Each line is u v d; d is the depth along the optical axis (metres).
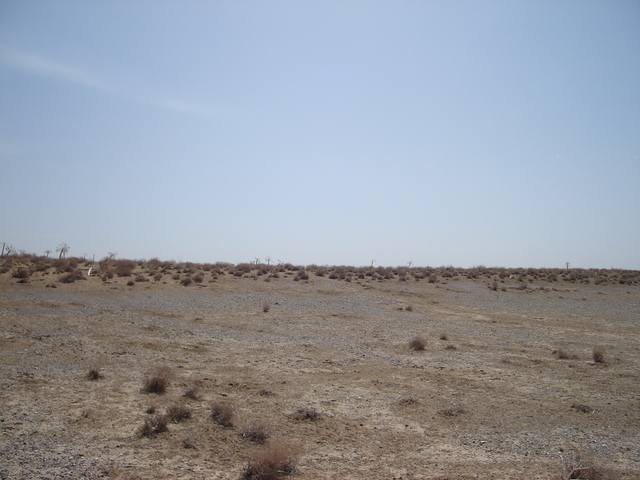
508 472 8.95
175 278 36.66
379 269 52.66
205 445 9.48
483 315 29.92
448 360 18.33
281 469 8.48
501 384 15.25
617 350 20.88
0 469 7.94
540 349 20.77
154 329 20.69
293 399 12.86
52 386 12.51
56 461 8.40
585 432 11.32
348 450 9.72
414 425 11.41
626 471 9.17
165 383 12.86
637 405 13.45
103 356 15.99
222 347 18.53
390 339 21.77
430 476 8.65
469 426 11.49
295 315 26.38
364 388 14.28
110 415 10.79
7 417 10.22
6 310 21.50
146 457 8.79
